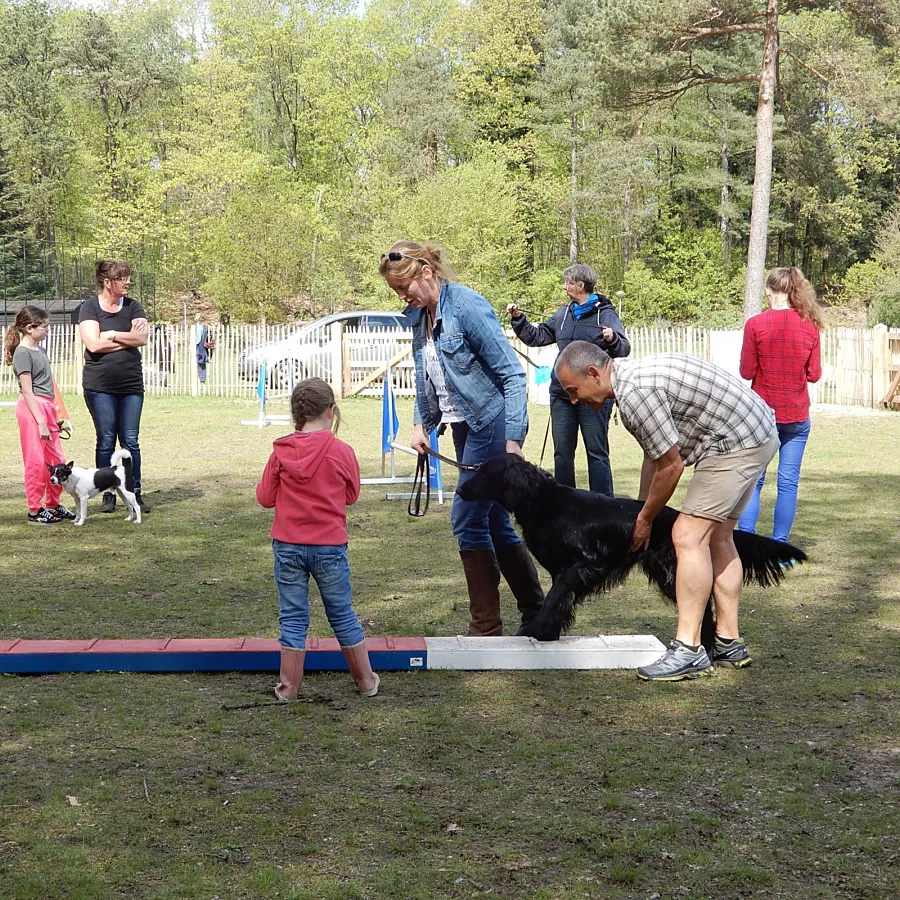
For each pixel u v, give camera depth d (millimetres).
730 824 3180
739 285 51125
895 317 34531
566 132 49812
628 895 2750
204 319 56750
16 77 53656
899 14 26812
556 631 4789
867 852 3000
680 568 4562
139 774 3523
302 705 4234
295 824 3154
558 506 4676
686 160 55062
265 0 59125
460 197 41812
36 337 8539
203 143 53188
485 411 4902
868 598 6094
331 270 48156
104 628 5402
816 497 9672
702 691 4457
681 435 4426
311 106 60062
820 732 3965
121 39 55906
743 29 28266
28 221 54375
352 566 6984
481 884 2799
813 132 37906
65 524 8430
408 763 3645
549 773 3562
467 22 54625
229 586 6379
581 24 32906
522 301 43906
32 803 3285
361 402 20094
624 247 52750
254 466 11828
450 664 4742
